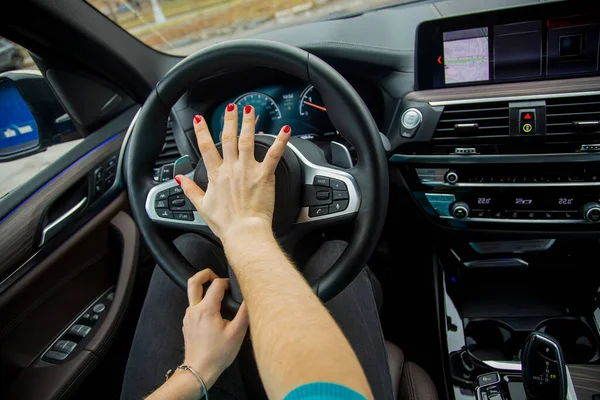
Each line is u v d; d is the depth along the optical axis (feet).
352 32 4.95
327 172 3.03
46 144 4.93
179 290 3.76
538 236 4.78
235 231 2.11
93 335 4.51
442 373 4.95
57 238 4.48
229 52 3.03
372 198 2.98
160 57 5.75
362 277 3.97
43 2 4.21
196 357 2.63
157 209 3.24
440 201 4.86
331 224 3.07
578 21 4.19
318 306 1.67
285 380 1.39
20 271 4.08
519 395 4.34
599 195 4.44
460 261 5.33
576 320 5.10
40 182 4.49
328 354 1.43
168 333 3.56
